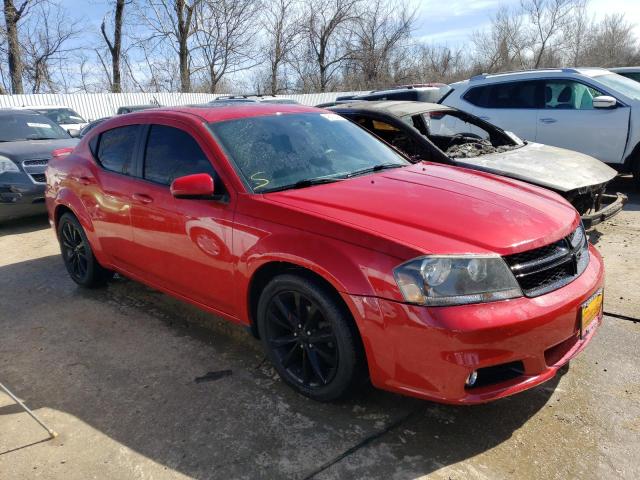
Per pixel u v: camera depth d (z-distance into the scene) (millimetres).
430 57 37344
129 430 2766
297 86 35656
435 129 5984
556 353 2627
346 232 2586
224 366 3369
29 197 7066
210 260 3244
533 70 8062
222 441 2645
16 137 8164
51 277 5195
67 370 3402
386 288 2418
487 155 5398
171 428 2764
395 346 2426
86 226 4402
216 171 3240
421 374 2396
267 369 3309
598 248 5277
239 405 2936
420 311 2344
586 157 5531
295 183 3221
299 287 2768
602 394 2889
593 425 2643
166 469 2473
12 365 3504
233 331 3848
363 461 2469
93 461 2549
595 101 7141
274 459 2504
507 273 2430
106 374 3334
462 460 2451
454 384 2336
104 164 4227
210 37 30641
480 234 2527
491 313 2332
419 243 2438
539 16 36156
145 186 3707
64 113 15781
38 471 2498
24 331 4004
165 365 3412
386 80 34500
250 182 3145
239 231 3008
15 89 26203
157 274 3791
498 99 8133
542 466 2391
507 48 36719
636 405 2781
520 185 3422
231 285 3156
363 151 3828
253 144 3436
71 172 4551
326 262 2586
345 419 2777
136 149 3910
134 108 18875
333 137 3846
